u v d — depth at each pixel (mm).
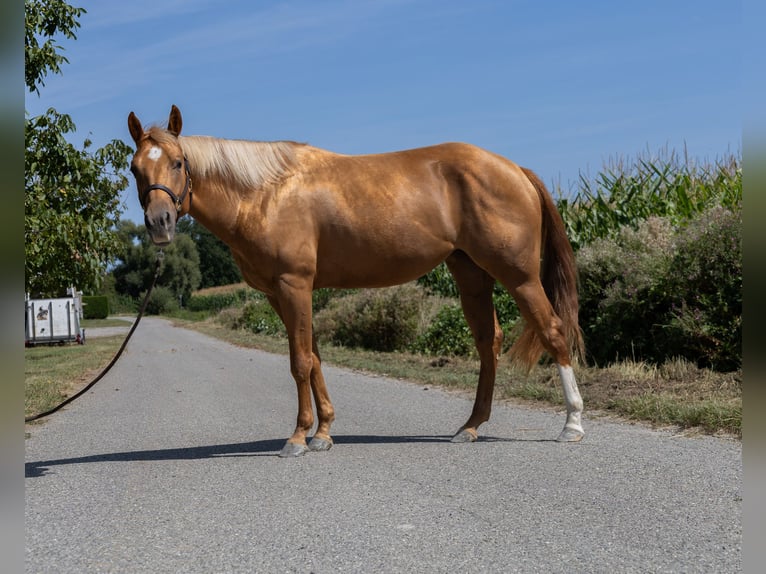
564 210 12422
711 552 3072
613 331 9438
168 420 7848
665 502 3801
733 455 4754
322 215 5512
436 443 5719
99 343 27234
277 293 5520
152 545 3533
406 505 3990
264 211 5457
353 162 5734
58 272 10945
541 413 6910
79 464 5613
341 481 4598
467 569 3020
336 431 6535
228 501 4266
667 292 8820
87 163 9922
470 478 4512
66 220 9891
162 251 5520
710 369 8117
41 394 10398
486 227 5574
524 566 3021
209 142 5473
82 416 8547
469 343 12758
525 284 5648
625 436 5551
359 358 13914
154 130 5328
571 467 4652
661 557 3043
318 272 5648
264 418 7660
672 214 11016
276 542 3484
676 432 5617
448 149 5820
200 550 3428
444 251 5688
